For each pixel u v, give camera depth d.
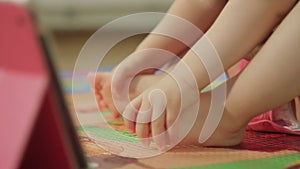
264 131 0.84
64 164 0.56
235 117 0.73
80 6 2.64
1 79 0.50
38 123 0.54
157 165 0.67
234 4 0.73
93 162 0.68
